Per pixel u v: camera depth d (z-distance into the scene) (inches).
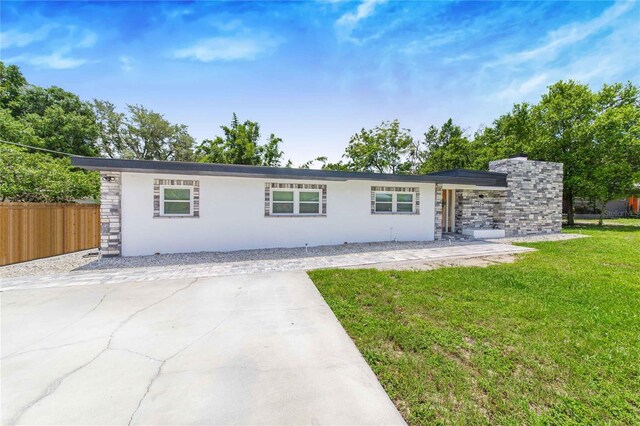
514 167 497.4
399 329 132.0
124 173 303.3
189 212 327.6
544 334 127.4
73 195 401.4
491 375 98.2
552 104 706.8
